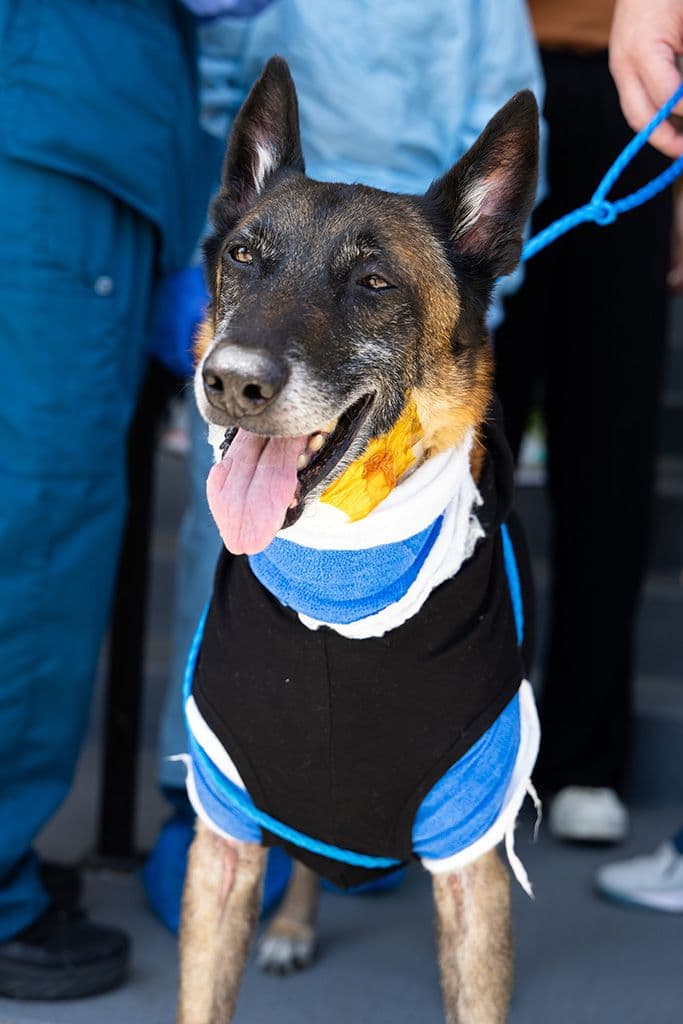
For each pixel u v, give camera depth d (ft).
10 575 10.17
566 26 13.88
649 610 17.04
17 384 10.08
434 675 7.41
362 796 7.75
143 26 10.41
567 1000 10.84
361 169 11.39
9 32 9.82
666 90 9.18
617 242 14.12
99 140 10.04
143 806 14.84
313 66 11.12
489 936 8.13
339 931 12.11
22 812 10.44
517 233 8.46
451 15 11.09
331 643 7.38
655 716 15.53
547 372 14.99
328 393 7.40
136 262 10.77
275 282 7.66
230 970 8.59
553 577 14.94
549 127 13.99
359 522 7.28
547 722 14.80
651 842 14.33
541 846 14.14
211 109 12.00
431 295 8.07
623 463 14.40
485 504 7.79
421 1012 10.64
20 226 9.94
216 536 11.66
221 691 7.75
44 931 10.56
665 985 11.18
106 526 10.73
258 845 8.53
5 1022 10.03
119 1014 10.27
